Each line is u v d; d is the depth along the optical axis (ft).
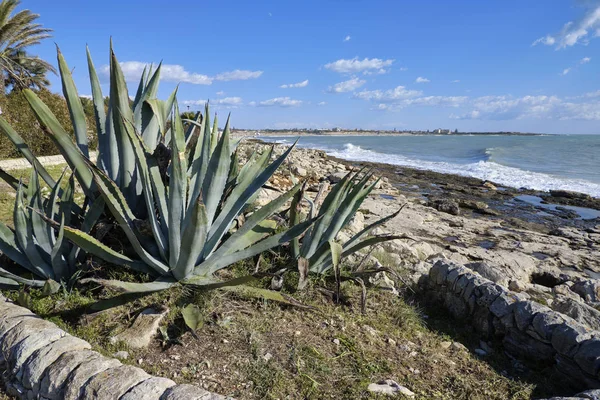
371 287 14.47
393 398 8.96
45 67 90.74
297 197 14.03
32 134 49.26
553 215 46.68
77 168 12.64
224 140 11.50
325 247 13.62
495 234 34.58
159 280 11.41
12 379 8.77
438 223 35.99
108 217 13.26
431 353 11.23
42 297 11.43
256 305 11.94
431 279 15.20
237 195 12.53
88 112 71.36
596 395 8.50
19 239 11.57
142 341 9.78
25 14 65.87
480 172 85.61
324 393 8.91
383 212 35.70
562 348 10.60
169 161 12.96
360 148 181.98
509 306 12.15
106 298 11.27
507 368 11.21
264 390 8.75
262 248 11.83
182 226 11.30
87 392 7.55
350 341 10.92
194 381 8.86
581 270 26.66
